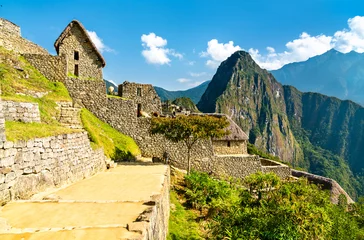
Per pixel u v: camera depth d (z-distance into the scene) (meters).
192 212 13.80
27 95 14.50
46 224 5.04
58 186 8.99
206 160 23.88
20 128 8.04
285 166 25.98
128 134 21.88
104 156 15.57
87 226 4.84
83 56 23.31
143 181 10.72
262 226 8.18
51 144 8.55
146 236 4.43
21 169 6.80
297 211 8.00
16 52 19.14
